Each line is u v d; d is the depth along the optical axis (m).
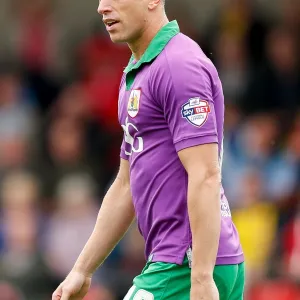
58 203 40.53
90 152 45.75
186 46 17.77
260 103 46.41
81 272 19.53
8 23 53.25
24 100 48.69
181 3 50.19
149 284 17.95
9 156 44.78
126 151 18.81
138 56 18.42
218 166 17.38
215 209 17.05
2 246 38.66
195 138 17.22
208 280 16.95
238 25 48.62
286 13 49.59
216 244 17.03
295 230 35.69
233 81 46.94
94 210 40.50
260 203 37.81
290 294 34.41
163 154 17.88
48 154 44.94
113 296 36.59
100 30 51.00
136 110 17.92
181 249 17.75
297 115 44.53
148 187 18.06
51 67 51.44
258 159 41.66
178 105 17.38
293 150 40.84
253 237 36.88
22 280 37.28
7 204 39.28
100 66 49.78
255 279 35.53
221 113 17.95
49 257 38.66
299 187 38.03
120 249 38.34
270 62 47.31
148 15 18.17
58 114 47.75
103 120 47.50
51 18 53.16
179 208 17.81
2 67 51.00
